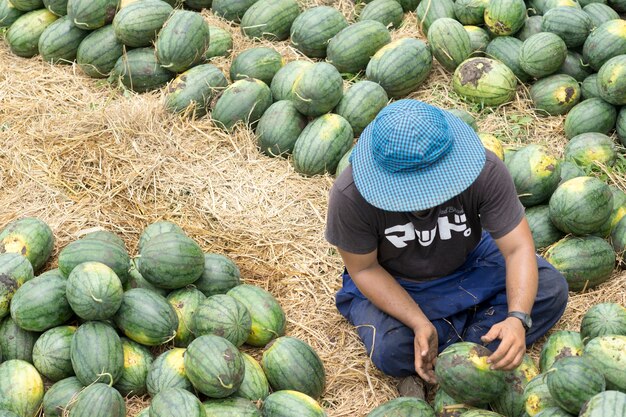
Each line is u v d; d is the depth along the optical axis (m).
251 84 7.11
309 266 5.92
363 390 4.95
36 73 7.80
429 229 4.47
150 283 5.25
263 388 4.70
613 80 6.62
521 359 4.25
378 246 4.67
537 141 6.98
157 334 4.90
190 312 5.14
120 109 7.01
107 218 6.23
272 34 8.18
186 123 7.07
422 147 3.92
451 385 4.34
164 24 7.56
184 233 5.88
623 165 6.64
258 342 5.16
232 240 6.11
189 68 7.63
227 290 5.45
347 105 6.97
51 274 5.06
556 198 5.69
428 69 7.50
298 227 6.25
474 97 7.29
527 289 4.37
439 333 4.87
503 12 7.49
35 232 5.68
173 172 6.66
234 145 6.92
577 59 7.36
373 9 8.20
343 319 5.44
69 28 7.87
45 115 7.20
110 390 4.46
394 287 4.72
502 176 4.30
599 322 4.80
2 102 7.40
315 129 6.70
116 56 7.73
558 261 5.59
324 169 6.69
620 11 8.25
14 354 4.93
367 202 4.31
